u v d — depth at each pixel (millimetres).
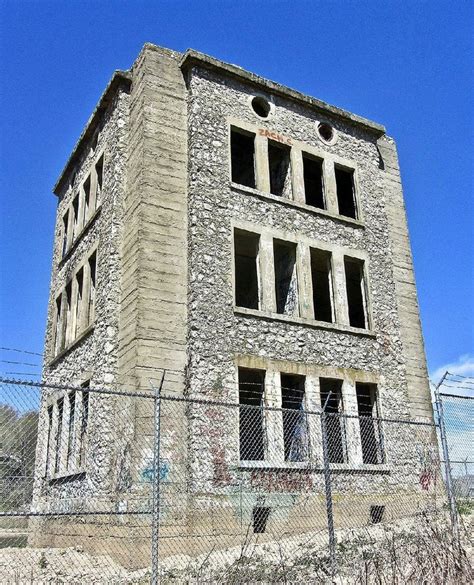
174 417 13484
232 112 16922
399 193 20344
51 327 21047
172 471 12953
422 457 16859
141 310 14133
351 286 20719
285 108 18156
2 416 9359
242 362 14562
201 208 15320
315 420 15148
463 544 10531
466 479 12203
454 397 12383
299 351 15633
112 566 11648
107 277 15750
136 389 13430
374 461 16422
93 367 15680
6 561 11438
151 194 15195
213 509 12836
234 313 14898
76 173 21234
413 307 18828
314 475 14523
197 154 15773
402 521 14203
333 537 9297
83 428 15992
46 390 19109
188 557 11711
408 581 7434
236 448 13648
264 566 9711
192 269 14773
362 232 18484
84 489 14547
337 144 19062
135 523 12219
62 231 22156
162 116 16062
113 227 16000
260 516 13430
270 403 14570
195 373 13828
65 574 10516
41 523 16094
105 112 18484
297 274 16609
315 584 8570
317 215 17594
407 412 17141
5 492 9469
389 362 17391
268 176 16938
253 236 16422
